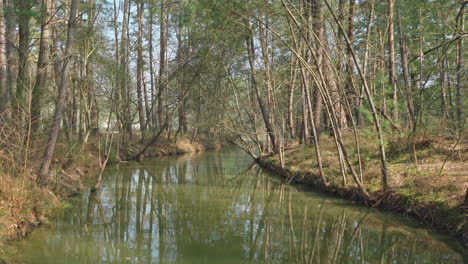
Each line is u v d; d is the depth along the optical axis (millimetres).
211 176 17797
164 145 28266
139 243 7668
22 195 7988
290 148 20047
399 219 8688
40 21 11258
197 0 12617
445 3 11070
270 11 12922
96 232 8359
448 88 17062
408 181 9625
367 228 8367
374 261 6500
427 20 13133
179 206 11188
